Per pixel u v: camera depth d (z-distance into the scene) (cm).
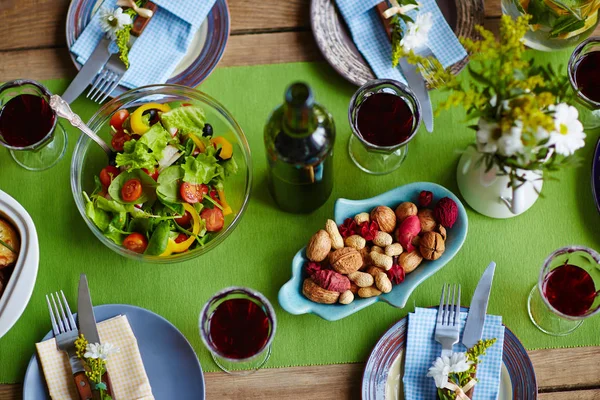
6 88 135
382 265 128
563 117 101
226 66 145
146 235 130
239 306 131
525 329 135
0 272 134
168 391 131
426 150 142
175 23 141
